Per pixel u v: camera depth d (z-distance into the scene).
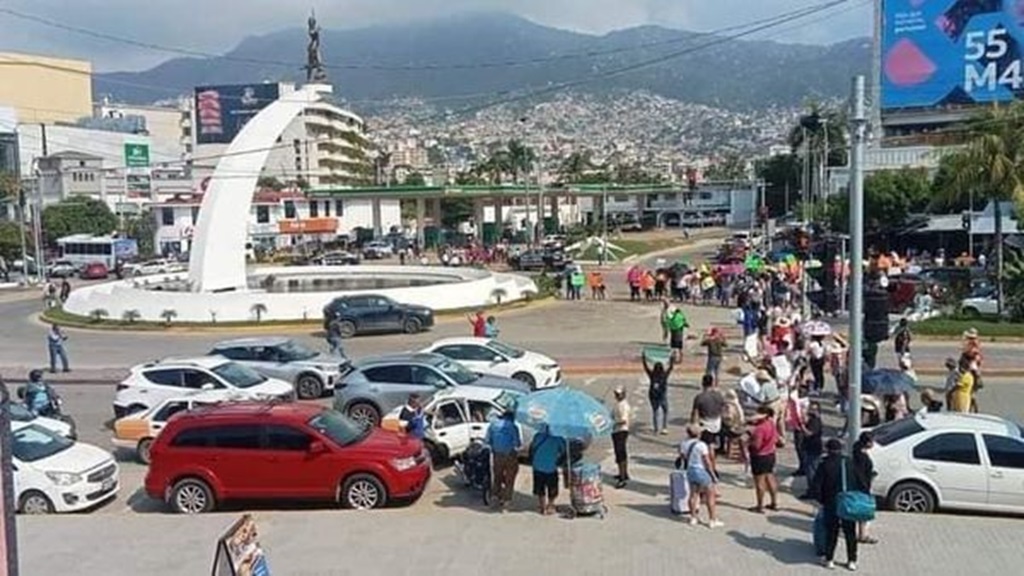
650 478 17.75
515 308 45.09
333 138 150.12
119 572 12.95
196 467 16.20
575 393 15.41
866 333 18.83
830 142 95.50
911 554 12.92
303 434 16.22
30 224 88.62
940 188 44.50
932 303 39.94
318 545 13.76
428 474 16.86
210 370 22.77
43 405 22.20
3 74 127.25
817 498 13.03
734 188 135.38
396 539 14.00
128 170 120.50
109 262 77.62
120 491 18.17
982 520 14.59
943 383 26.28
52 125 120.00
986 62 54.44
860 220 15.37
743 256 67.88
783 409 20.03
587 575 12.37
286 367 26.11
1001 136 38.84
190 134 171.38
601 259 77.62
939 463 15.15
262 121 46.34
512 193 99.56
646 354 22.98
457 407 19.22
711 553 13.14
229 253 46.44
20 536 14.59
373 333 38.06
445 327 39.81
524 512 15.43
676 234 116.88
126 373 30.64
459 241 101.88
